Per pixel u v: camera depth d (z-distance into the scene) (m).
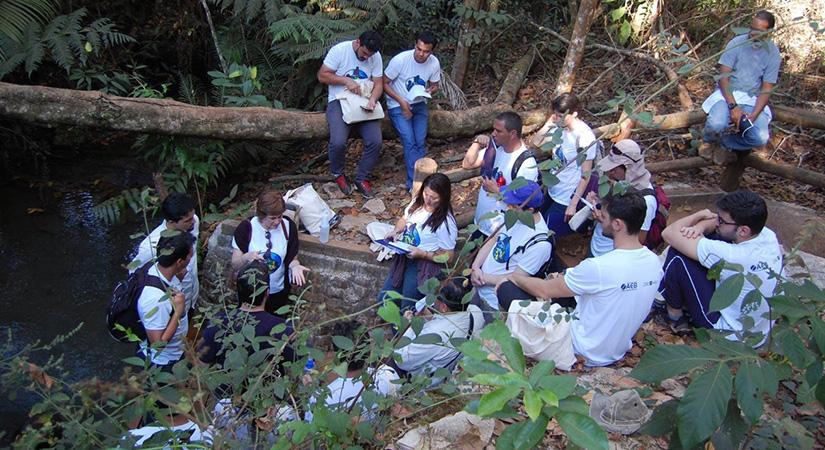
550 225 4.91
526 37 8.28
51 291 5.78
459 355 3.40
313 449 2.58
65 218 6.59
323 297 5.35
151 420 3.33
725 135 5.63
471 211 5.50
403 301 4.71
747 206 3.49
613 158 4.16
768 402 3.39
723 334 2.56
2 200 6.73
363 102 5.77
